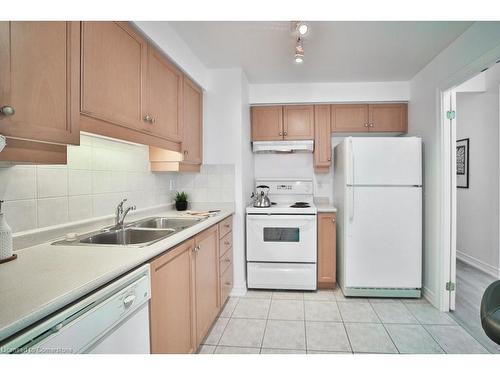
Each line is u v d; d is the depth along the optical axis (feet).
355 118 10.45
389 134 10.84
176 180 9.42
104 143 5.97
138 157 7.26
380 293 8.61
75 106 3.61
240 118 9.04
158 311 4.13
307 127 10.59
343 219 8.91
